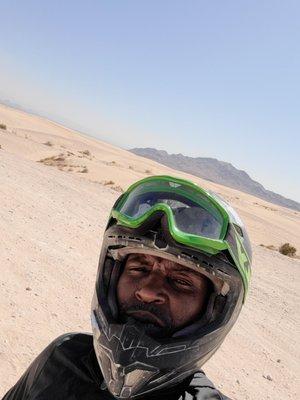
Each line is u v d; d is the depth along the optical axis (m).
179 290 0.51
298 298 4.38
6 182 4.89
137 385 0.49
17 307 1.88
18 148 17.27
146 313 0.50
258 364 2.38
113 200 6.57
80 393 0.58
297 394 2.16
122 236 0.51
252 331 2.92
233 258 0.49
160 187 0.52
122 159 32.56
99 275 0.55
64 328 1.85
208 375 1.98
